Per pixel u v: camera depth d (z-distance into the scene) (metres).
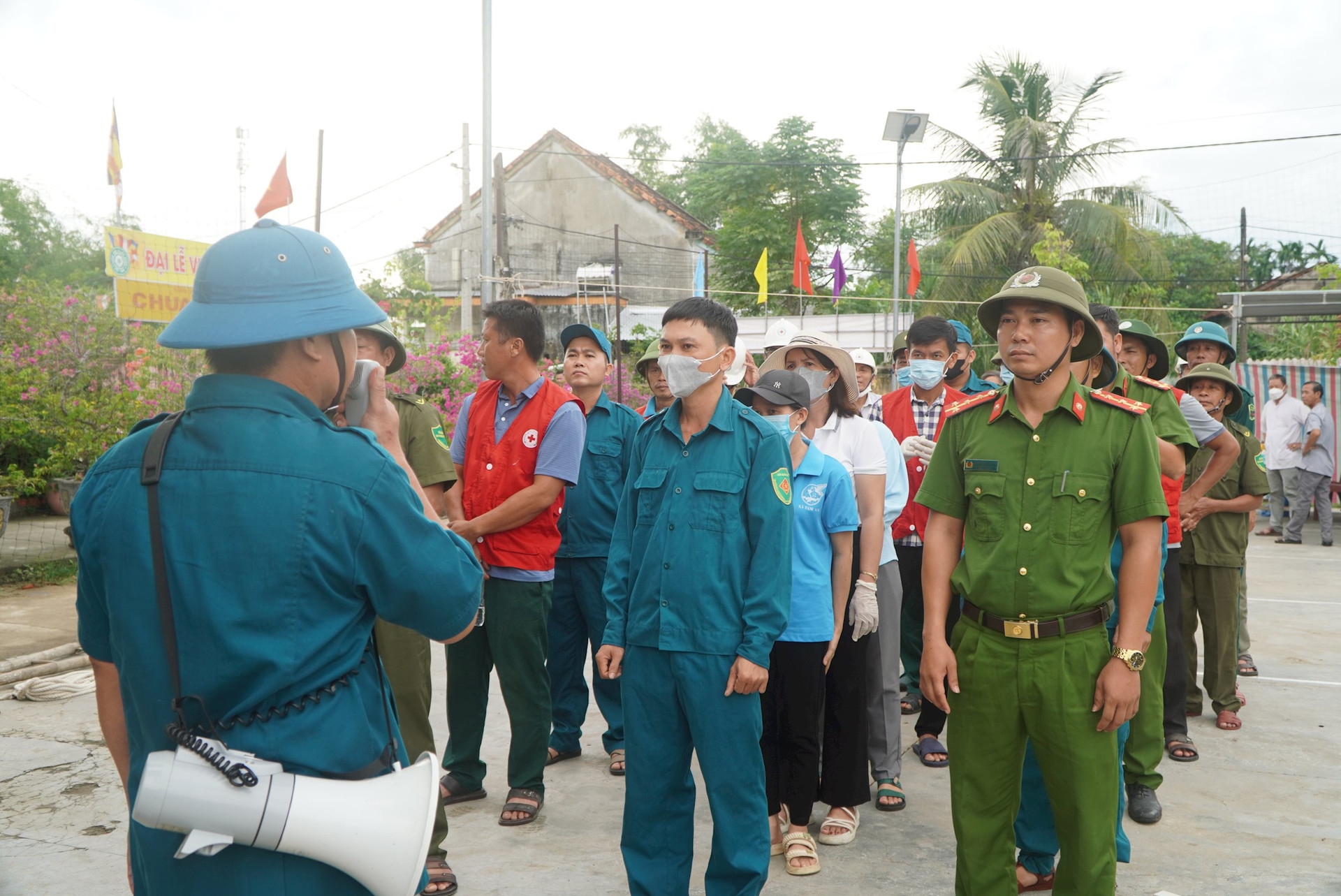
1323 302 13.25
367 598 1.47
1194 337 5.00
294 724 1.37
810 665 3.26
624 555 2.92
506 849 3.40
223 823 1.29
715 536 2.64
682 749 2.69
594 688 4.36
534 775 3.65
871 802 3.88
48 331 9.88
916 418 5.02
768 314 24.38
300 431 1.42
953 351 5.02
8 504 8.42
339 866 1.34
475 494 3.65
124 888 3.08
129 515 1.38
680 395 2.71
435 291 30.75
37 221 23.48
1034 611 2.48
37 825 3.55
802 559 3.29
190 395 1.47
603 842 3.47
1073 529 2.47
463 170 19.33
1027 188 22.61
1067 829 2.52
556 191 30.72
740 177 29.58
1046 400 2.53
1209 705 5.30
